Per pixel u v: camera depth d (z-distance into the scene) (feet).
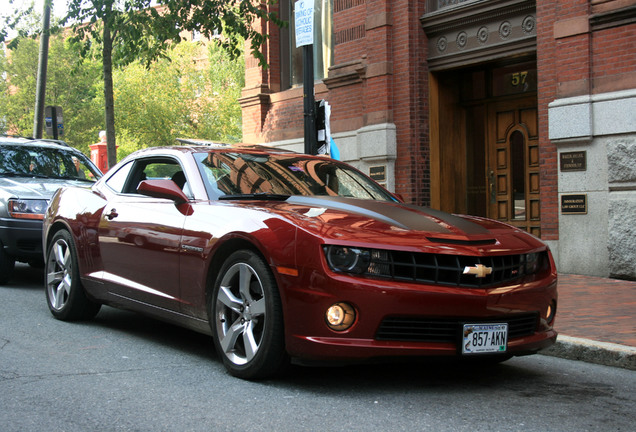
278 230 13.19
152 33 41.14
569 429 11.26
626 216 28.84
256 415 11.65
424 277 12.75
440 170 39.29
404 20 38.65
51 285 21.17
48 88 112.57
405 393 13.24
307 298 12.52
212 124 101.30
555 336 14.61
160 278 16.28
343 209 14.49
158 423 11.21
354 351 12.32
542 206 32.09
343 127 42.86
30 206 27.25
